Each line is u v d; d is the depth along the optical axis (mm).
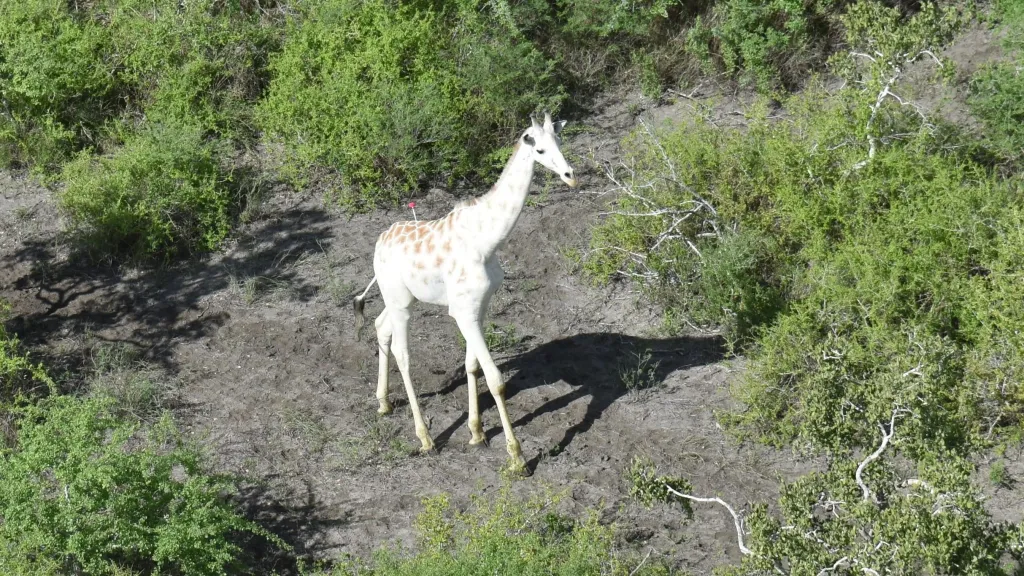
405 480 13773
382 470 13977
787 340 14281
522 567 10773
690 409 14766
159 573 12258
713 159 17328
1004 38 19969
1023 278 13852
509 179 13055
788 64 21531
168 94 20531
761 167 17250
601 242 17453
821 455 13609
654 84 21734
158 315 17188
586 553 10977
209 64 21172
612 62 22391
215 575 11992
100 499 12016
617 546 12500
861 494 10305
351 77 19688
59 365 16141
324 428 14750
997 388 13641
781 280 16031
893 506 9758
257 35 21906
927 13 17094
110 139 20734
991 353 13773
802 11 21469
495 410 15016
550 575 10930
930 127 17000
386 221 19203
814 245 15727
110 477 11805
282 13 22969
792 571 9703
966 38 21312
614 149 20562
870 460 10219
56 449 12281
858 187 15891
